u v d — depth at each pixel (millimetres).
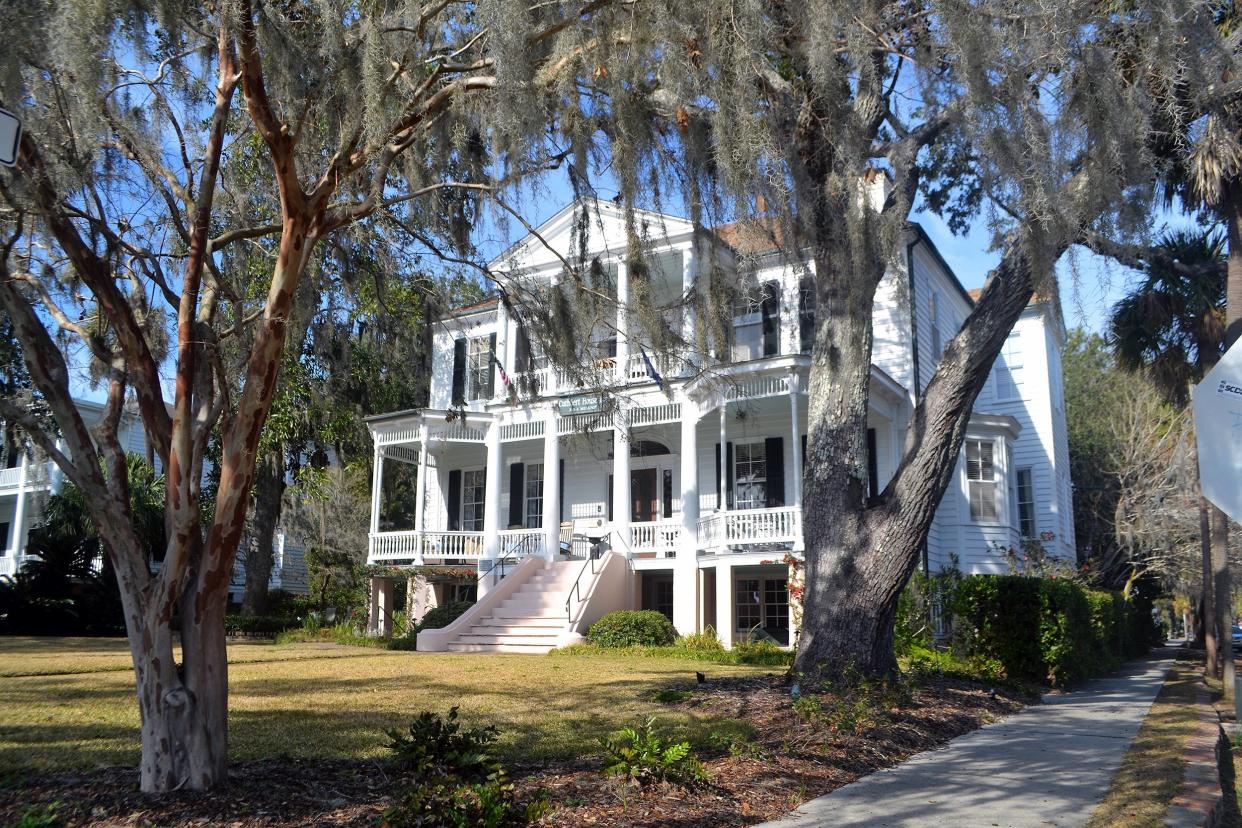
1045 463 24656
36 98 6270
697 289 8719
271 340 5453
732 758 6918
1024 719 10156
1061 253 9773
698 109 8242
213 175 6031
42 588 24156
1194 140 10891
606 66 7660
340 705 9320
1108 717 10344
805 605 10633
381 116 6824
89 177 6387
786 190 8336
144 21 6797
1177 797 6062
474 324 12141
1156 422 29344
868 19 8594
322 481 25781
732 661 15367
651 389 19703
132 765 6102
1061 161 8703
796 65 9039
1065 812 5703
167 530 5387
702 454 21703
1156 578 30469
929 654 14602
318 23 7672
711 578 20562
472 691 10586
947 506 21125
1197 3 8844
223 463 5434
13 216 6496
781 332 19359
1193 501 26203
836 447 10609
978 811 5723
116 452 5484
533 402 9484
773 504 20594
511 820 4973
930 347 22078
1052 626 13383
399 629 22016
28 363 5223
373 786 5715
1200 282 15625
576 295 9000
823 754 7207
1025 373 25250
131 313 5613
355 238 8984
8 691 10203
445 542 22641
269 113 5742
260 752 6680
